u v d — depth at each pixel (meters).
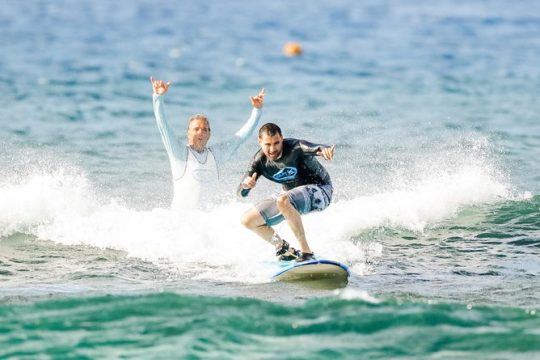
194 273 35.56
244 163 53.78
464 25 130.38
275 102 73.88
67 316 29.92
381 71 90.81
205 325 29.05
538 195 46.91
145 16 136.00
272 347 27.39
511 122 66.94
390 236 40.69
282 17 137.50
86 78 82.94
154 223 39.19
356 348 27.25
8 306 30.95
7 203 41.03
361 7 153.25
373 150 56.81
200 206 39.62
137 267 36.25
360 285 34.09
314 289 33.56
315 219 40.91
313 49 105.12
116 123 64.56
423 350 27.06
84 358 26.64
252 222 34.62
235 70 90.19
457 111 70.94
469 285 34.22
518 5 159.00
